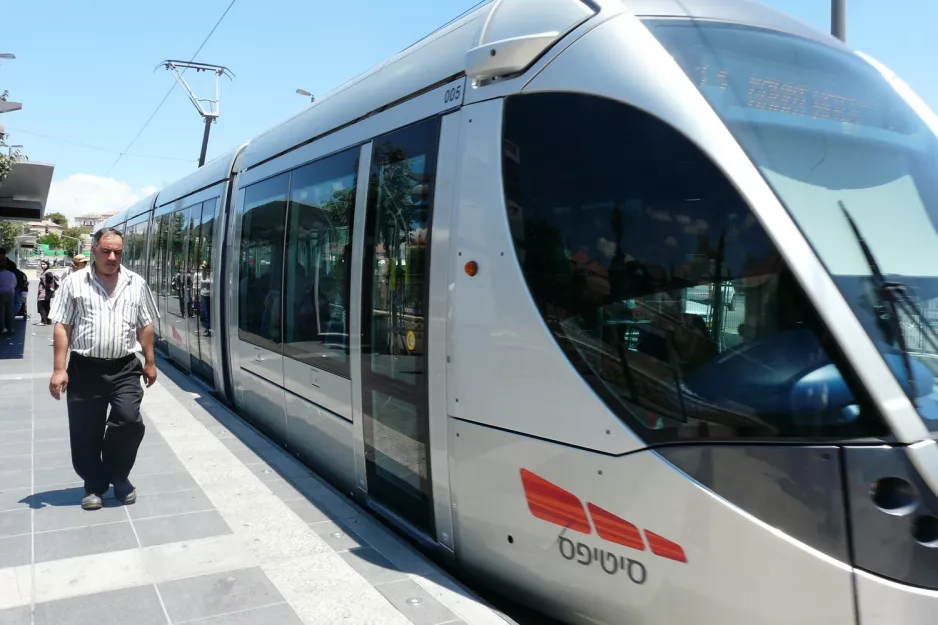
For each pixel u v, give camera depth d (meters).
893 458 2.48
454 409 3.74
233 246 8.02
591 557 3.12
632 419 2.95
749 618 2.68
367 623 3.26
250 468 5.75
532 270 3.33
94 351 4.62
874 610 2.48
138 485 5.32
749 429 2.68
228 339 8.21
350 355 4.89
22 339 16.28
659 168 2.98
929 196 3.15
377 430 4.57
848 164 3.04
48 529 4.42
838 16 8.34
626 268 3.04
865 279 2.72
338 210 5.17
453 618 3.30
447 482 3.85
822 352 2.60
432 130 4.03
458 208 3.72
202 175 10.11
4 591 3.58
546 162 3.34
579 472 3.11
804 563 2.57
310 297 5.69
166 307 12.19
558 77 3.35
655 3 3.33
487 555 3.64
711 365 2.79
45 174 14.84
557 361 3.20
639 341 2.97
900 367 2.59
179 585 3.65
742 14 3.45
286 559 3.97
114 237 4.60
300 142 6.16
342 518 4.62
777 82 3.18
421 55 4.38
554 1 3.55
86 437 4.73
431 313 3.90
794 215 2.76
